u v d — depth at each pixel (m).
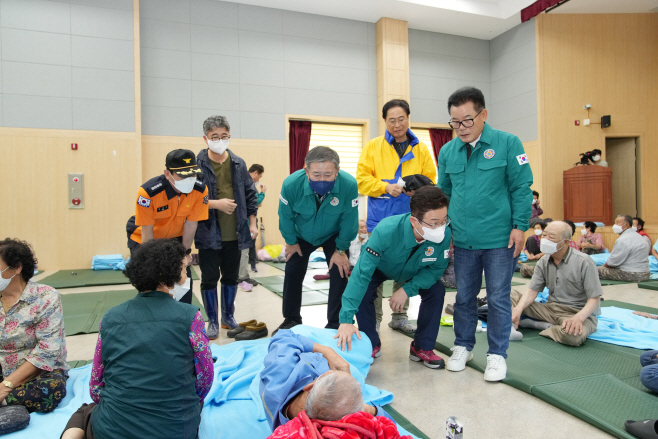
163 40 7.88
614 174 9.87
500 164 2.33
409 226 2.31
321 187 2.44
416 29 9.68
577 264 3.02
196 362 1.45
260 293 4.95
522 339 3.04
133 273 1.42
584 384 2.17
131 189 7.45
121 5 7.43
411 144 3.23
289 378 1.43
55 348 1.99
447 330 3.26
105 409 1.32
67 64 7.16
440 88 9.89
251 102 8.42
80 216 7.22
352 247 5.30
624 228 5.44
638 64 9.41
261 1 8.35
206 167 3.04
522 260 7.15
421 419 1.90
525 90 9.51
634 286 5.03
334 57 9.00
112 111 7.38
